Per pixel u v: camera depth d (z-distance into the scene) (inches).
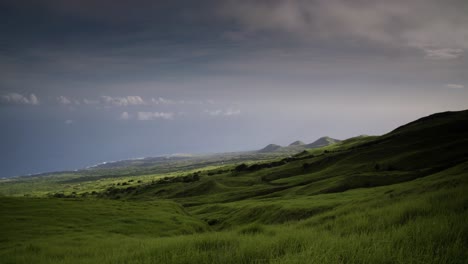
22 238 1668.3
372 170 5049.2
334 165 6353.3
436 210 452.1
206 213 4505.4
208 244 434.6
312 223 1004.6
